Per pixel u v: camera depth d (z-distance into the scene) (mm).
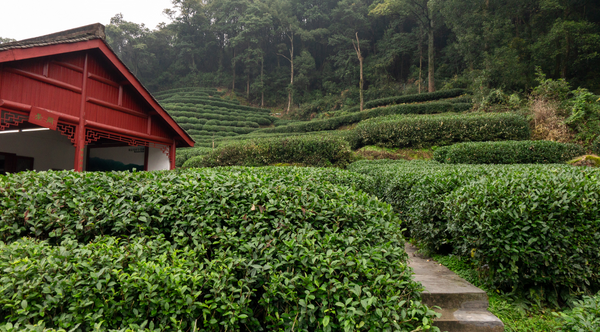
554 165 6766
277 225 2680
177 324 2131
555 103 15281
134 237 2818
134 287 2170
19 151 11281
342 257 2352
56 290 2047
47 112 6832
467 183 4281
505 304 3332
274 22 56969
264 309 2441
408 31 49312
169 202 3053
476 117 13898
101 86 8188
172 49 67750
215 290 2227
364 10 49344
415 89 37000
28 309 2016
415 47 43938
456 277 3908
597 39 18406
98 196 3088
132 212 2930
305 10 58312
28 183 3275
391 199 6375
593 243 3039
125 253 2426
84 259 2338
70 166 12797
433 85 32188
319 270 2260
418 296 2471
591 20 22578
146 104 9453
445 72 38438
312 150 12891
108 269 2193
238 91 59156
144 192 3172
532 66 21047
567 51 20109
